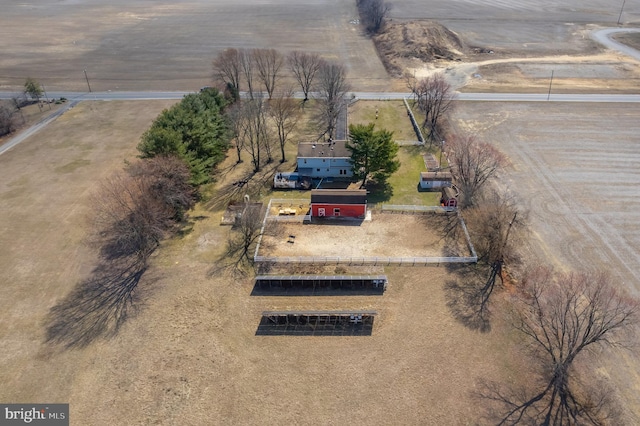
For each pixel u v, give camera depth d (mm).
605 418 35062
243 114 73062
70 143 80250
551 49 129250
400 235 55688
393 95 99688
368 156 62781
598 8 177375
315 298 47031
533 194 62125
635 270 48906
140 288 48562
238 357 40906
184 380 38875
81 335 43094
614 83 102562
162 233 53875
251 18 172875
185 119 66688
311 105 94875
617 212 58250
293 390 37938
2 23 167250
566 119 84500
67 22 169625
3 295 47719
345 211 58719
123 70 118375
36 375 39375
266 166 72125
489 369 39188
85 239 55875
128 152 76438
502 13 171875
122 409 36719
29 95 101000
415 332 42875
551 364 39156
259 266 51156
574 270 48906
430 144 77750
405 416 35812
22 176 69688
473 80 106312
